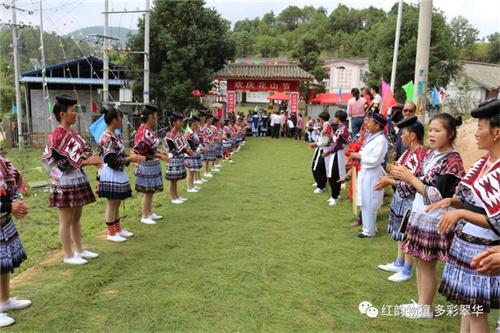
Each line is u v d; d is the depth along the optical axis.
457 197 2.94
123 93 17.09
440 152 3.58
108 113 5.60
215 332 3.58
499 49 36.28
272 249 5.55
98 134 6.63
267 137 23.36
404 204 4.52
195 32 19.95
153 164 6.66
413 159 4.28
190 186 9.40
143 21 19.75
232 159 14.70
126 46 19.94
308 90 31.03
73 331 3.58
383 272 4.84
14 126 19.50
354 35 55.81
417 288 4.29
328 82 40.03
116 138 5.69
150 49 19.70
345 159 7.95
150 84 19.50
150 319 3.77
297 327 3.67
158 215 7.24
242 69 23.02
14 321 3.71
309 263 5.07
